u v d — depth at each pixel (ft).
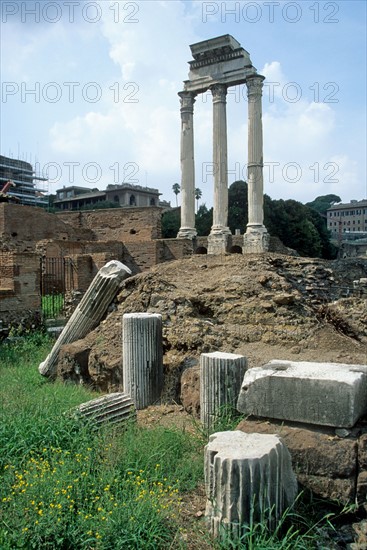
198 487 17.60
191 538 14.49
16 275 50.75
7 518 14.66
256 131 119.14
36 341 46.37
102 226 129.90
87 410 22.76
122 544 13.64
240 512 14.01
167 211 204.74
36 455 18.89
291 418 16.99
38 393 28.22
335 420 16.26
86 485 16.43
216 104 125.49
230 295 34.17
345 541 14.55
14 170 255.09
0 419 21.99
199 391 24.76
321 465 16.05
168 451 19.34
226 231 121.80
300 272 40.19
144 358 27.02
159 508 15.14
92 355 32.09
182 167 129.70
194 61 128.57
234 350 29.76
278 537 14.32
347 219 315.78
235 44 125.49
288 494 15.21
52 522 14.12
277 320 31.68
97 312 35.29
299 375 17.10
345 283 41.14
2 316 49.14
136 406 26.86
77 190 346.13
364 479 15.67
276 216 178.70
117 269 35.60
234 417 21.86
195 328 30.58
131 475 17.53
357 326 33.68
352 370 17.74
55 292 79.15
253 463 14.03
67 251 96.89
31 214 106.83
